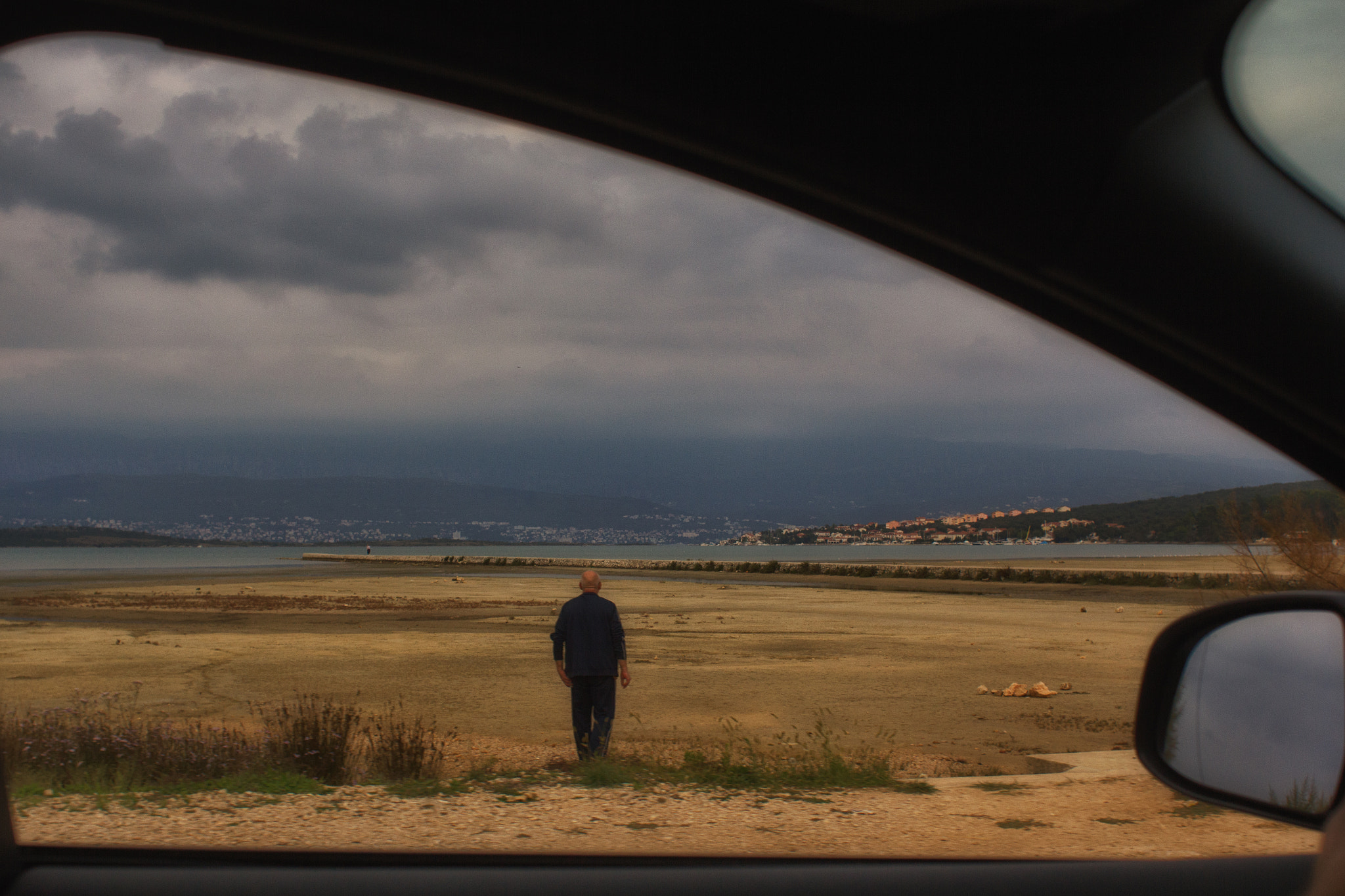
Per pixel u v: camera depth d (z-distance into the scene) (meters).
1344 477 2.42
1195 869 3.04
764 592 51.47
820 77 2.25
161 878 2.99
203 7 2.10
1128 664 19.42
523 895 3.12
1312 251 2.29
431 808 6.32
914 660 19.75
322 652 20.03
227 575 75.50
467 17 2.15
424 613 33.97
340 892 3.01
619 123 2.38
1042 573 65.06
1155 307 2.36
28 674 15.77
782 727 11.66
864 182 2.38
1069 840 5.70
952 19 2.14
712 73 2.25
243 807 6.15
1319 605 1.74
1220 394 2.46
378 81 2.30
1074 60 2.20
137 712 11.70
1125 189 2.28
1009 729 11.82
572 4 2.14
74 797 6.27
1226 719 1.87
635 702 13.51
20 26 2.07
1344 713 1.70
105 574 77.88
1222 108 2.31
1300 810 1.74
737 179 2.48
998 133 2.27
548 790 7.18
